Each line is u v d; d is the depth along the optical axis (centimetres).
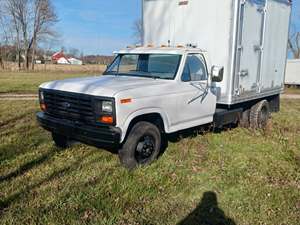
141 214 374
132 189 430
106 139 453
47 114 540
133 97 471
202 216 376
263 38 766
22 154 551
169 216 373
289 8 892
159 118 530
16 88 1795
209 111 631
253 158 576
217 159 563
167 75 566
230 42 654
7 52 5459
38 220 350
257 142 679
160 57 588
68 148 589
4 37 5344
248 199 421
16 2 5194
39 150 575
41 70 4303
